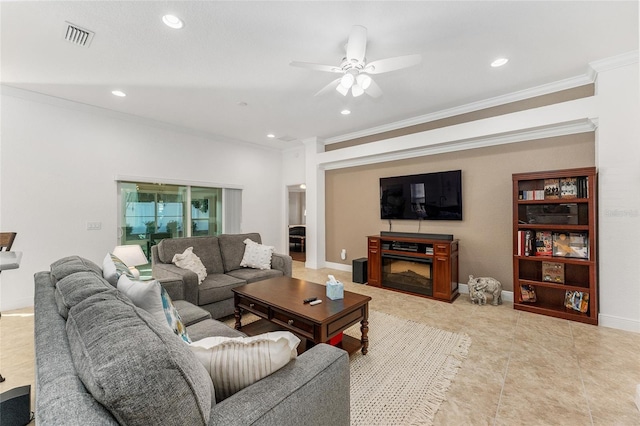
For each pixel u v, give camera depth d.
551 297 3.34
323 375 1.01
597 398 1.78
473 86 3.27
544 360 2.22
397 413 1.67
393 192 4.76
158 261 3.28
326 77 3.04
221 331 1.86
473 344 2.50
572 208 3.13
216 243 3.72
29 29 2.19
